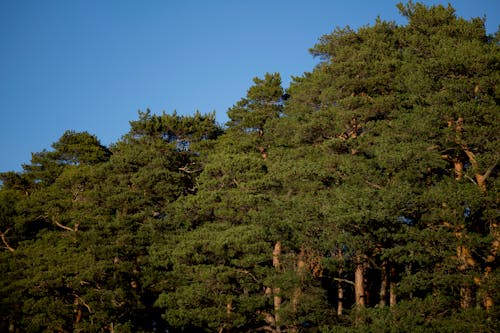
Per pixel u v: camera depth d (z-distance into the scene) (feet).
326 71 136.46
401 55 135.74
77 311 108.58
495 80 103.65
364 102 120.16
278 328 101.35
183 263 106.93
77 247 113.70
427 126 101.96
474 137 98.99
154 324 123.95
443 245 90.12
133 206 125.49
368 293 122.31
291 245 103.09
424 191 93.91
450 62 107.76
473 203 88.94
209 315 98.07
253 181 114.52
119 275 106.63
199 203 115.65
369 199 92.43
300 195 107.45
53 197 127.03
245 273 103.55
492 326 78.18
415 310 84.64
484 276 85.81
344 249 97.60
